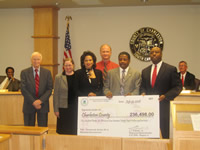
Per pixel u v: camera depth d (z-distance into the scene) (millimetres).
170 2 6336
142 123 2113
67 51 7016
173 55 6707
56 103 3250
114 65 3861
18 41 7148
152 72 3021
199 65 6637
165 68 2949
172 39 6688
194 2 6312
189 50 6648
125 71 3102
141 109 2119
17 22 7109
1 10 7137
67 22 6980
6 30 7160
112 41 6895
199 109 1839
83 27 6969
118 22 6852
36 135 1852
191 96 4488
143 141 1834
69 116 3166
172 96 2777
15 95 4969
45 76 3533
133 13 6785
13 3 6441
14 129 1906
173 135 1706
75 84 3119
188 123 1753
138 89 3037
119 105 2135
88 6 6785
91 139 1880
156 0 6145
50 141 1913
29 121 3545
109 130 2129
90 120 2152
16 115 4977
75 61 7031
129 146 1851
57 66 7059
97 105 2152
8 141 1850
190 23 6617
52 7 6629
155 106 2115
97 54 6961
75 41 7008
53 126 4938
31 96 3426
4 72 7180
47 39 6688
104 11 6883
